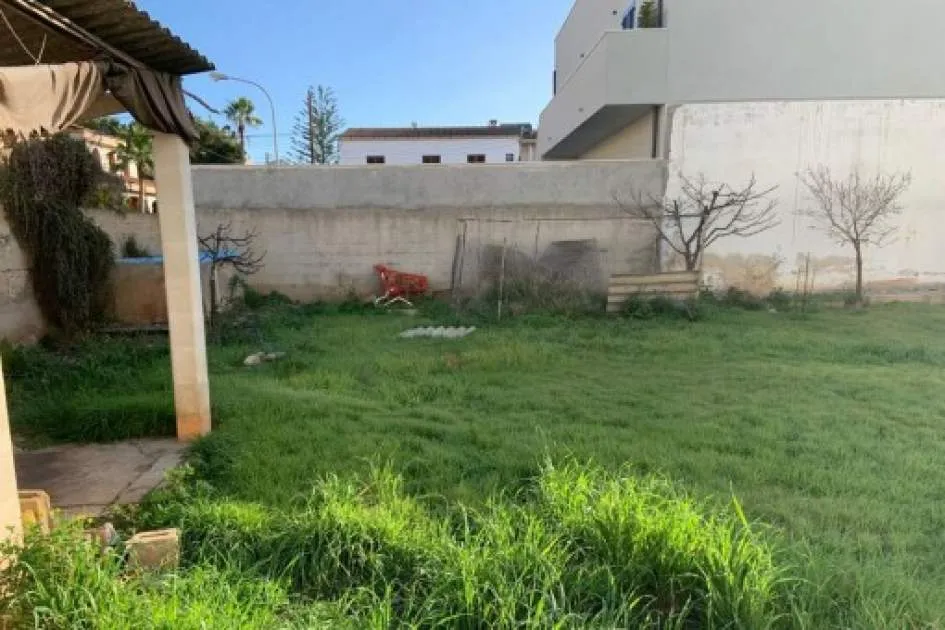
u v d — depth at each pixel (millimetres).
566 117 14234
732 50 10828
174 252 3975
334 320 9469
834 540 2623
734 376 5664
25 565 1882
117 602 1850
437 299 11023
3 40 3326
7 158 6406
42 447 3988
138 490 3262
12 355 5750
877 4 10812
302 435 4027
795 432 4098
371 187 11047
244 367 6340
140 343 7055
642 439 3947
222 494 3145
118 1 2689
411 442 3902
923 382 5367
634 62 10891
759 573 2162
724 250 11039
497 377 5730
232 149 26953
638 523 2418
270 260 11094
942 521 2820
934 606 2090
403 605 2225
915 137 10805
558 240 11070
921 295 10898
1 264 6340
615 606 2125
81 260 7230
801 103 10750
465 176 11023
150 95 3422
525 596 2092
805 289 11070
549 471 3014
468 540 2416
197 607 1867
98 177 7758
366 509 2764
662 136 11070
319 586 2369
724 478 3320
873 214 10789
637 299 9383
